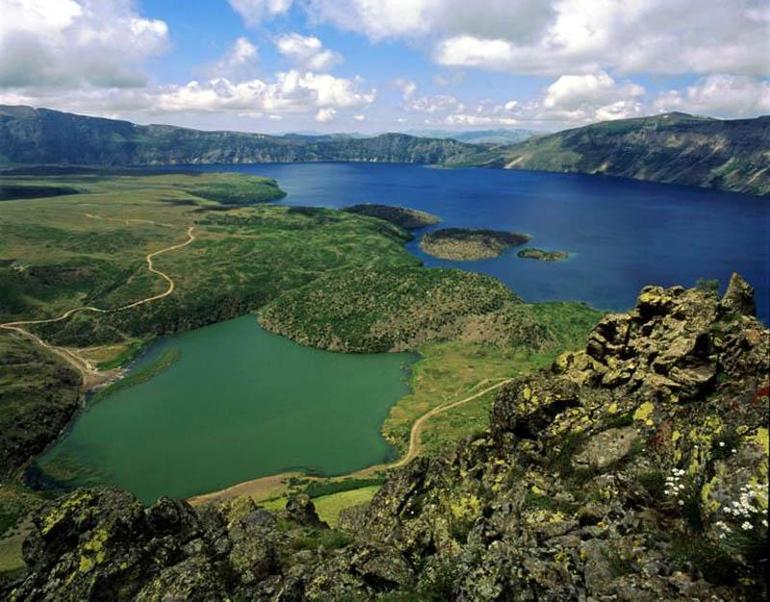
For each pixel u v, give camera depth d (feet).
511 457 118.21
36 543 106.73
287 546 108.06
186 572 94.58
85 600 93.30
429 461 139.74
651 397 102.63
